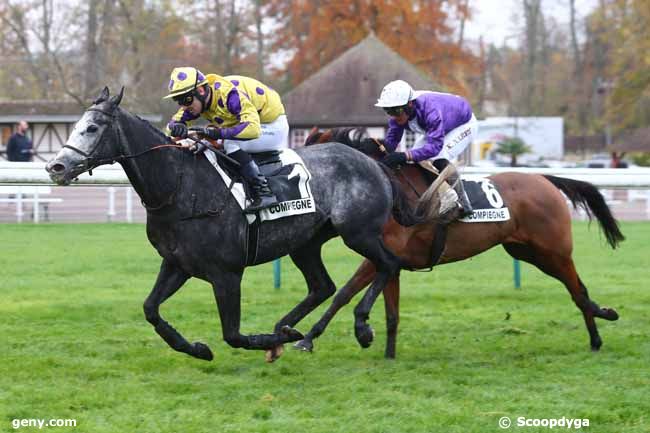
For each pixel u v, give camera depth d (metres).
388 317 7.66
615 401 6.20
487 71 62.59
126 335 8.38
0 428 5.58
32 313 9.27
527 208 8.06
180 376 6.95
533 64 53.25
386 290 7.68
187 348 6.80
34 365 7.15
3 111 35.88
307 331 8.73
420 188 7.80
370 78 33.69
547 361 7.53
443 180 7.55
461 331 8.77
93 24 37.53
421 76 33.72
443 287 11.33
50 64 38.62
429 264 7.88
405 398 6.27
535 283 11.69
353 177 7.32
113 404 6.17
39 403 6.19
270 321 9.15
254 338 6.80
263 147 7.13
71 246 14.56
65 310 9.45
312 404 6.19
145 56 38.50
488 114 60.81
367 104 33.22
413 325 9.02
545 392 6.49
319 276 7.68
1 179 9.59
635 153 40.44
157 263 12.93
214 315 9.39
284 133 7.22
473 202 7.86
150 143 6.51
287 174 7.00
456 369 7.20
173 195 6.53
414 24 39.72
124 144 6.41
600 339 7.96
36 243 14.87
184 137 6.64
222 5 41.88
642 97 42.03
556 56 56.22
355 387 6.57
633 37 42.84
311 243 7.59
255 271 12.66
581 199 8.45
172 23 40.28
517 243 8.20
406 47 39.78
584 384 6.71
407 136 29.86
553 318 9.42
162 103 37.50
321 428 5.62
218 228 6.60
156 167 6.50
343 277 12.01
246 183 6.77
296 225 7.01
